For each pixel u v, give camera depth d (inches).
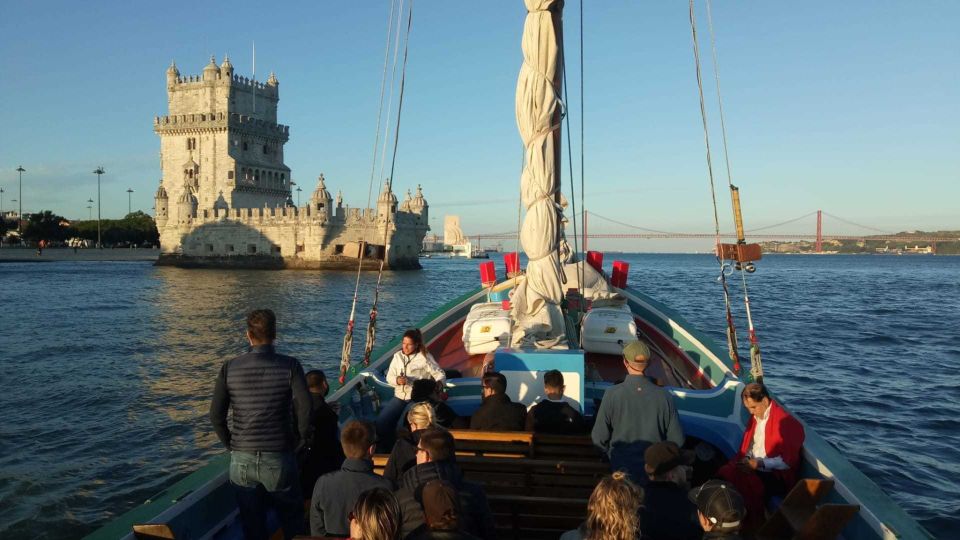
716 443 264.7
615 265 542.9
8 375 941.8
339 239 3823.8
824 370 869.2
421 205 4407.0
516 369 272.8
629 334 371.6
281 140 4596.5
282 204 4564.5
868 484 190.7
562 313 311.0
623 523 125.3
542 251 302.5
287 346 1188.5
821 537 176.9
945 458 511.5
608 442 208.1
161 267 4148.6
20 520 446.9
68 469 543.2
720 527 144.5
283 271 3764.8
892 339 1170.0
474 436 228.8
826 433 577.9
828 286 2992.1
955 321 1482.5
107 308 1883.6
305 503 229.9
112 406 757.3
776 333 1255.5
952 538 382.3
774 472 218.7
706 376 358.0
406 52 322.3
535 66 291.4
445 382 294.0
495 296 478.9
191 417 706.8
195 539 185.5
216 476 200.7
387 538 120.8
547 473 212.1
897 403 685.3
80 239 5964.6
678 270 5521.7
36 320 1601.9
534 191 299.1
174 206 4200.3
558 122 298.8
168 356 1107.9
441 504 136.3
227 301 2102.6
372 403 286.7
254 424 185.9
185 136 4192.9
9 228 5836.6
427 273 4094.5
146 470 543.2
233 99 4212.6
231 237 3981.3
